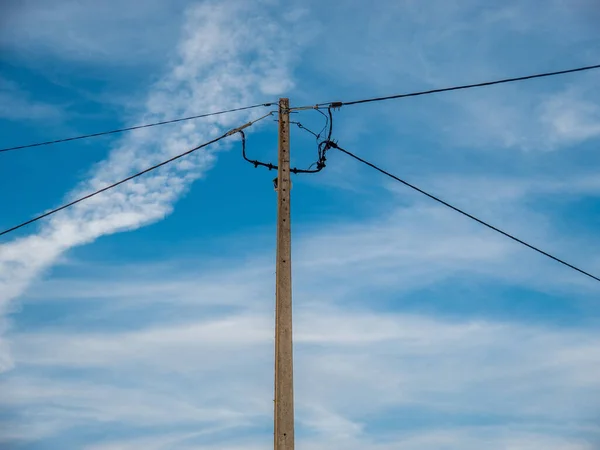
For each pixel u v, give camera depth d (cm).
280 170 1383
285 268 1281
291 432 1165
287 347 1220
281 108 1442
